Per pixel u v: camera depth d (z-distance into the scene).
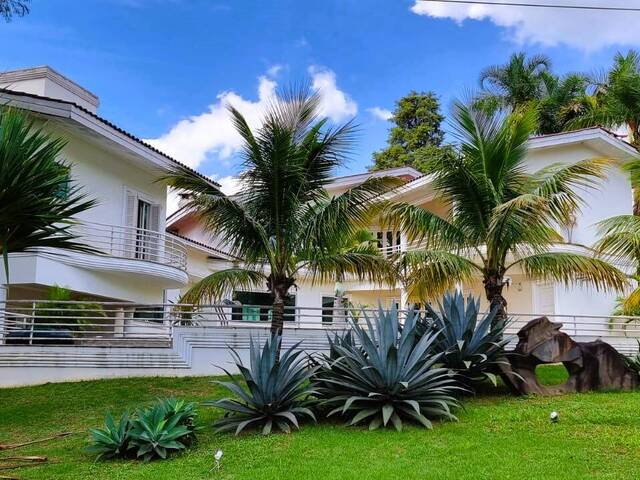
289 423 8.86
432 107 44.94
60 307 15.52
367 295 28.47
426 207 25.45
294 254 12.96
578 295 20.98
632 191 23.47
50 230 8.17
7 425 10.39
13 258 15.82
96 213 18.34
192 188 12.16
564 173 12.48
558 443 7.68
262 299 27.98
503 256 13.01
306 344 15.01
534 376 11.03
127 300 19.78
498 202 12.75
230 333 14.84
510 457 7.14
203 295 13.41
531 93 36.50
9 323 14.41
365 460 7.16
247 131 12.05
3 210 7.52
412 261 13.03
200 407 10.81
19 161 7.37
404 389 8.70
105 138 17.69
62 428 10.05
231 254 13.34
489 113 13.38
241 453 7.68
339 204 12.35
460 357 10.42
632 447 7.45
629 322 19.84
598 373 11.37
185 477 6.84
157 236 21.14
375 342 9.40
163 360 14.48
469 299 11.05
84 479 6.98
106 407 11.47
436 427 8.59
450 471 6.66
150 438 7.68
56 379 13.91
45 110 15.98
